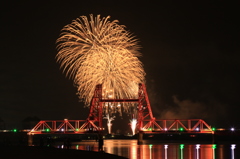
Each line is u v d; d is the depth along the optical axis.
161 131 155.00
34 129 159.75
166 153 113.38
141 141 156.00
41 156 68.75
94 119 149.62
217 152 119.62
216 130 159.00
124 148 136.62
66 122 157.50
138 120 154.75
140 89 153.12
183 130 155.88
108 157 71.69
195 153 114.88
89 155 73.38
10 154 71.31
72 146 144.12
